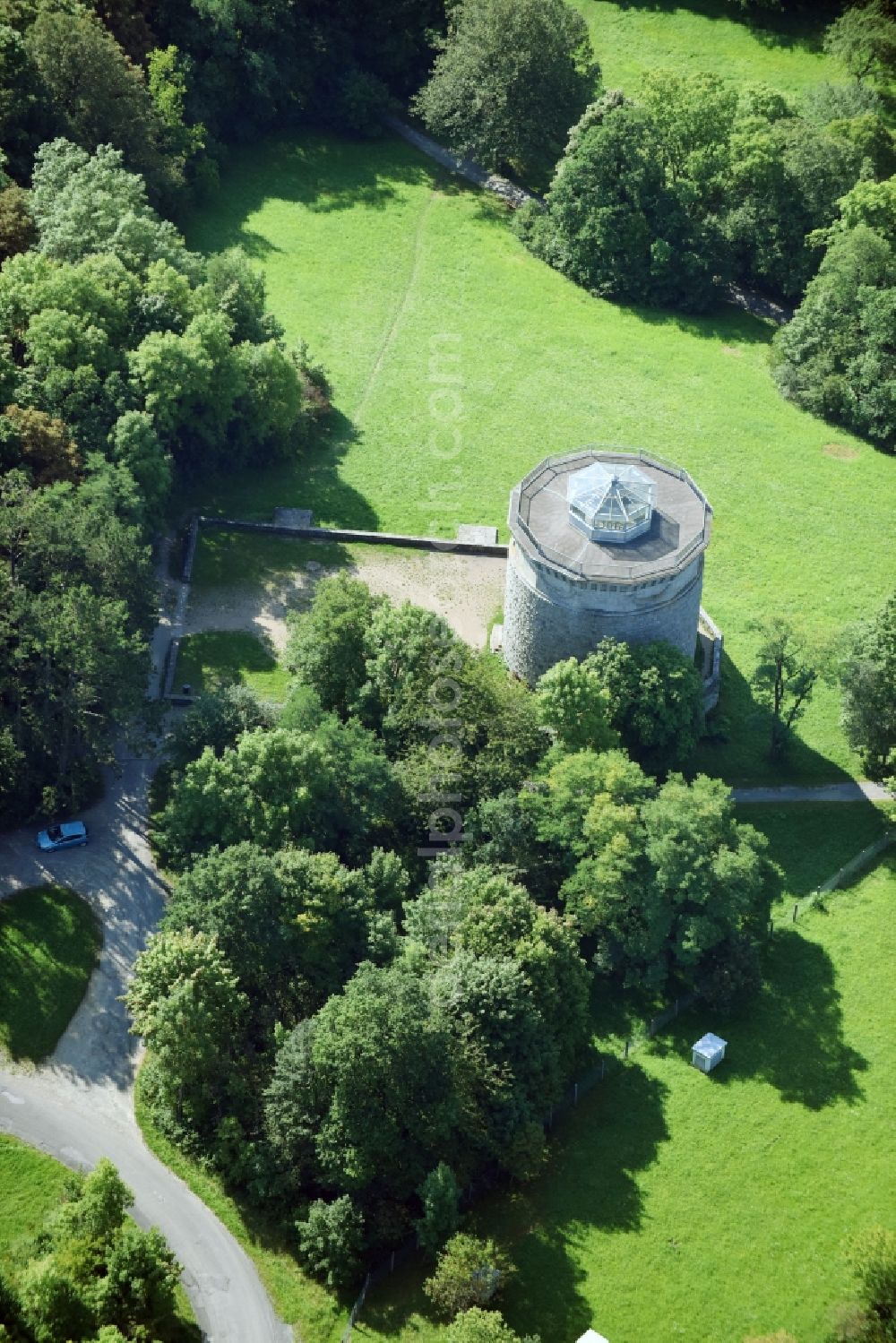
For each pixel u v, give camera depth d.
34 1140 101.81
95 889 116.81
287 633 139.25
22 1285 85.94
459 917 108.44
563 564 122.38
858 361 166.50
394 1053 96.50
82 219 153.88
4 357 138.00
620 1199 100.88
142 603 127.62
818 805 129.75
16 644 120.12
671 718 123.81
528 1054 102.19
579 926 113.81
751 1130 105.50
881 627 127.50
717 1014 113.06
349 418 164.38
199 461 151.75
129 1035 108.44
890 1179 102.75
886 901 121.69
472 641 139.75
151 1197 99.19
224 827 113.25
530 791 117.62
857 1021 112.81
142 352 141.38
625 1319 94.31
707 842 112.31
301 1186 99.38
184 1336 91.94
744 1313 95.06
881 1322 91.94
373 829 117.50
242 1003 101.88
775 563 152.12
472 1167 99.94
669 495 130.25
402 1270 96.12
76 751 122.56
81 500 126.56
